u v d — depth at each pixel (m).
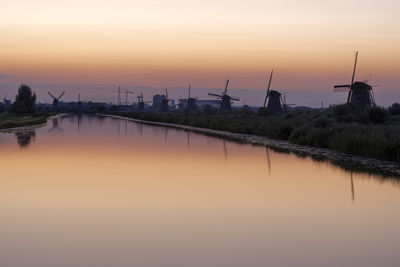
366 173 22.38
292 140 40.44
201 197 16.78
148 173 22.28
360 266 9.95
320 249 11.09
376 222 13.53
